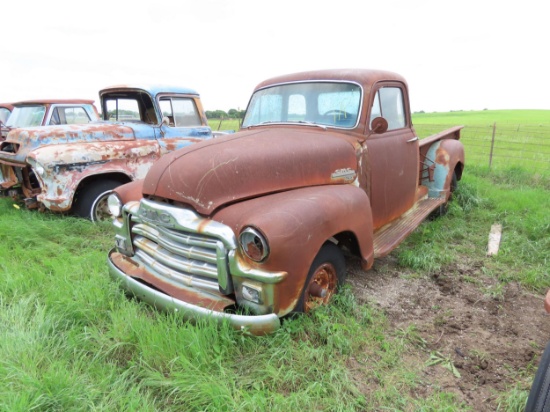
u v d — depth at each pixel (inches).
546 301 79.3
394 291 142.6
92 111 329.4
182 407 84.0
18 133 225.1
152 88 241.8
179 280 107.3
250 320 93.8
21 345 95.8
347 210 113.7
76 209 211.8
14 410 75.1
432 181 219.3
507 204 238.7
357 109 144.2
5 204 246.1
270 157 116.2
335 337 103.7
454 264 166.1
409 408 87.0
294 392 88.7
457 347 109.8
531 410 74.2
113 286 123.0
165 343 97.2
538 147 554.9
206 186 103.0
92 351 100.4
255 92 170.4
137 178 225.1
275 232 92.0
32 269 143.5
